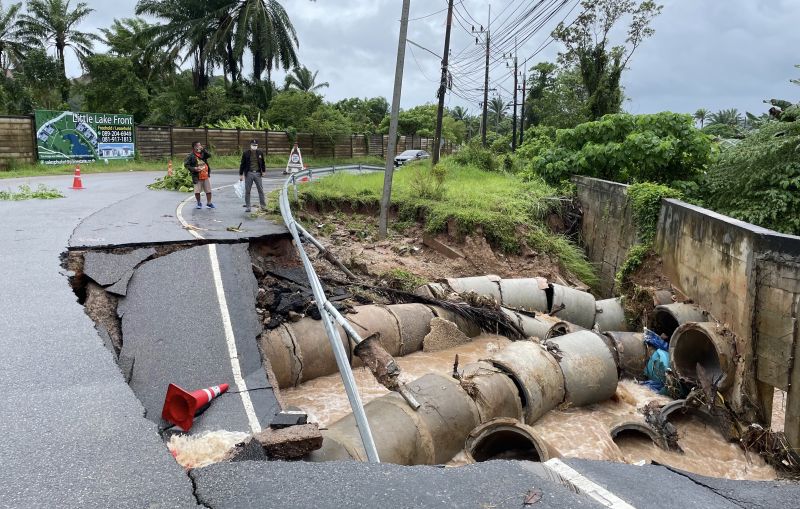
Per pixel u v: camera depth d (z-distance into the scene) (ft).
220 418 18.40
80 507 11.41
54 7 149.28
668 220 41.14
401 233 53.06
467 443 22.91
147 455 13.47
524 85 132.98
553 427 28.07
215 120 149.07
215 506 11.66
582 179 60.75
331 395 28.50
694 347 33.35
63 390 16.43
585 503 12.25
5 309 22.35
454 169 81.00
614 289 48.70
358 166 76.64
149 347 22.75
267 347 27.89
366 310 33.53
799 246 25.64
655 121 59.00
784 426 26.43
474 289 40.63
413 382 24.11
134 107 145.69
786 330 26.17
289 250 38.68
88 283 27.35
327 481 12.80
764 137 45.80
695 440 28.66
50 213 42.60
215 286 28.40
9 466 12.66
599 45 98.43
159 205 49.08
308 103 156.66
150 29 143.84
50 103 143.74
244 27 144.36
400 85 48.52
